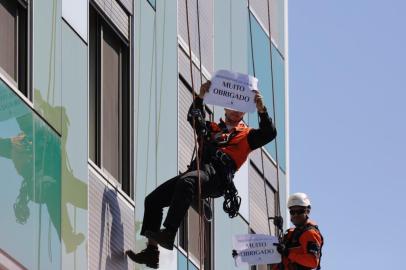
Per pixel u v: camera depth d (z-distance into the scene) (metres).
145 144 26.14
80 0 23.88
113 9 25.38
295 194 25.33
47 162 22.19
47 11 22.75
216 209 30.23
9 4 21.98
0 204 20.69
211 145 24.52
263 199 33.66
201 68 29.02
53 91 22.66
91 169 23.81
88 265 23.28
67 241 22.58
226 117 24.91
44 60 22.48
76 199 23.05
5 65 21.72
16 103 21.45
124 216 24.88
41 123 22.14
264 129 24.50
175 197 23.83
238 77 24.45
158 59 27.25
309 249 24.86
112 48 25.41
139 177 25.72
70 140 23.08
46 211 21.98
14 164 21.19
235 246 24.91
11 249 20.83
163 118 27.20
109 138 24.97
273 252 24.95
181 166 28.06
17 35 22.11
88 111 23.88
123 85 25.77
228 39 32.09
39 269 21.61
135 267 25.19
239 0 33.19
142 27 26.58
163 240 23.78
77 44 23.67
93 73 24.59
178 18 28.69
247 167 32.38
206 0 30.81
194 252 28.78
